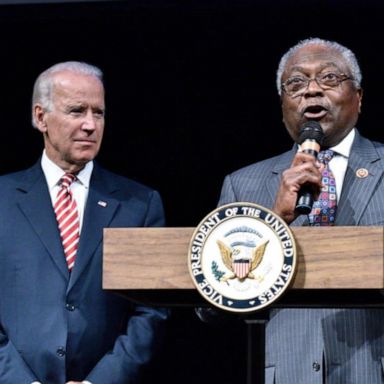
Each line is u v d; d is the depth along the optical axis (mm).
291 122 6441
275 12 9516
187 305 5230
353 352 6055
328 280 4660
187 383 9297
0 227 7180
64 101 7254
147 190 7488
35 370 6875
